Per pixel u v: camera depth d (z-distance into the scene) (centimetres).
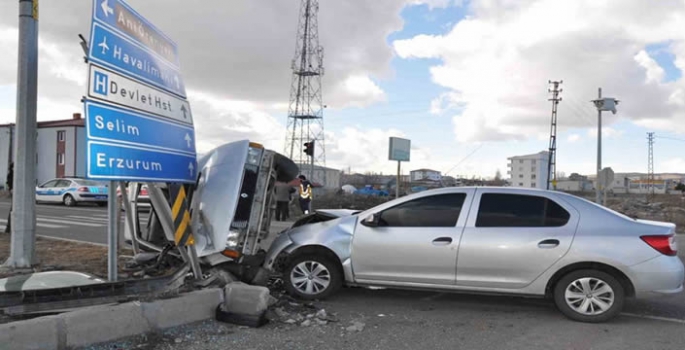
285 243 662
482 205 615
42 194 2533
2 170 5600
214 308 544
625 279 564
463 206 620
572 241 574
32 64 739
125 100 548
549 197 605
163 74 631
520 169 10462
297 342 486
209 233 629
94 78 505
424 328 541
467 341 502
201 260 638
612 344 500
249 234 659
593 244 567
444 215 622
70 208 2256
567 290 574
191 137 667
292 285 650
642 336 526
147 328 484
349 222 653
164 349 455
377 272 627
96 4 512
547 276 577
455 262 599
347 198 3416
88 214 1916
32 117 741
